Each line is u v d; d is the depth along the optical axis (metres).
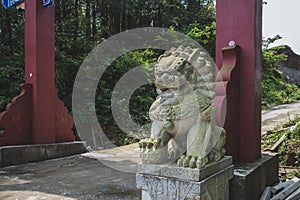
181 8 13.79
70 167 4.75
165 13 12.10
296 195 3.36
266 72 15.71
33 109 5.32
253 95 3.44
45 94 5.41
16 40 8.43
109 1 10.70
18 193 3.32
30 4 5.36
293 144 5.38
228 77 3.27
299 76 20.92
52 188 3.52
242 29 3.51
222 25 3.66
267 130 6.88
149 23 11.77
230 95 3.28
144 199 2.48
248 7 3.47
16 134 5.12
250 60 3.45
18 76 7.57
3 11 8.02
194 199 2.20
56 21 10.02
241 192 2.81
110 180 3.89
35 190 3.44
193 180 2.21
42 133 5.36
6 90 7.36
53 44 5.57
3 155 4.77
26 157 5.06
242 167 3.14
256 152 3.54
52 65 5.55
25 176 4.15
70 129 5.94
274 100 14.48
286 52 19.86
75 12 10.65
